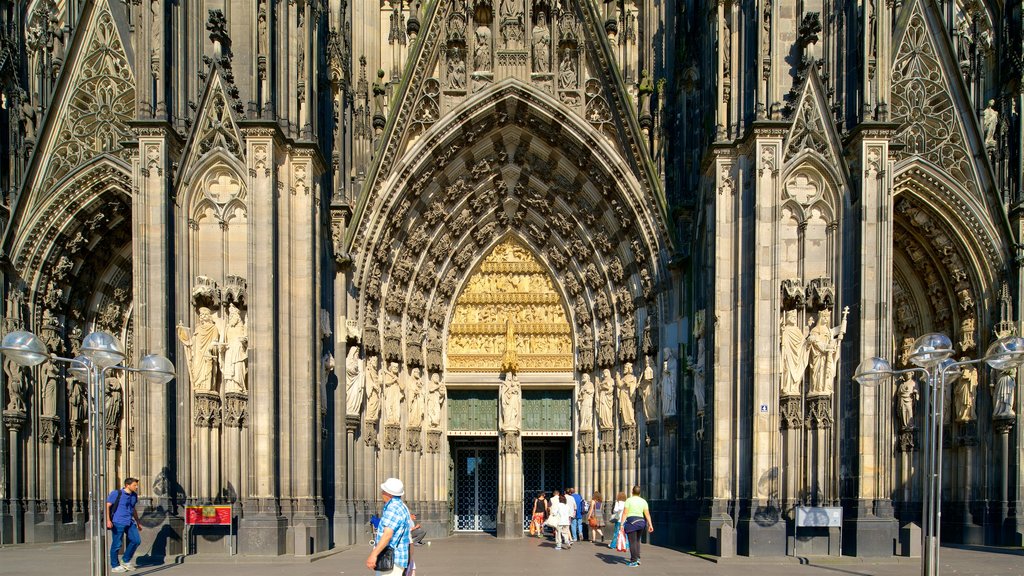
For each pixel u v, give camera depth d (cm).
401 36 3850
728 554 2677
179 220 2769
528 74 3769
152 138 2712
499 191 4125
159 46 2764
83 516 3594
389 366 3850
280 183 2864
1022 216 3350
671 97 3656
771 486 2714
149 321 2662
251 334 2719
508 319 4259
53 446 3444
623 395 3859
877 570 2361
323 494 3147
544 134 3853
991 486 3341
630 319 3866
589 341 4116
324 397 3183
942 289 3616
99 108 3394
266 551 2598
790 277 2842
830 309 2803
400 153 3712
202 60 2917
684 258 3441
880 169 2803
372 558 1316
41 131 3394
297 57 2967
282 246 2842
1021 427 3262
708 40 3259
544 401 4288
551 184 4047
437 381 4150
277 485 2714
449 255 4169
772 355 2767
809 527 2669
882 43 2866
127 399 3766
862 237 2775
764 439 2733
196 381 2723
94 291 3744
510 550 3203
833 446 2750
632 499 2552
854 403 2741
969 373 3425
